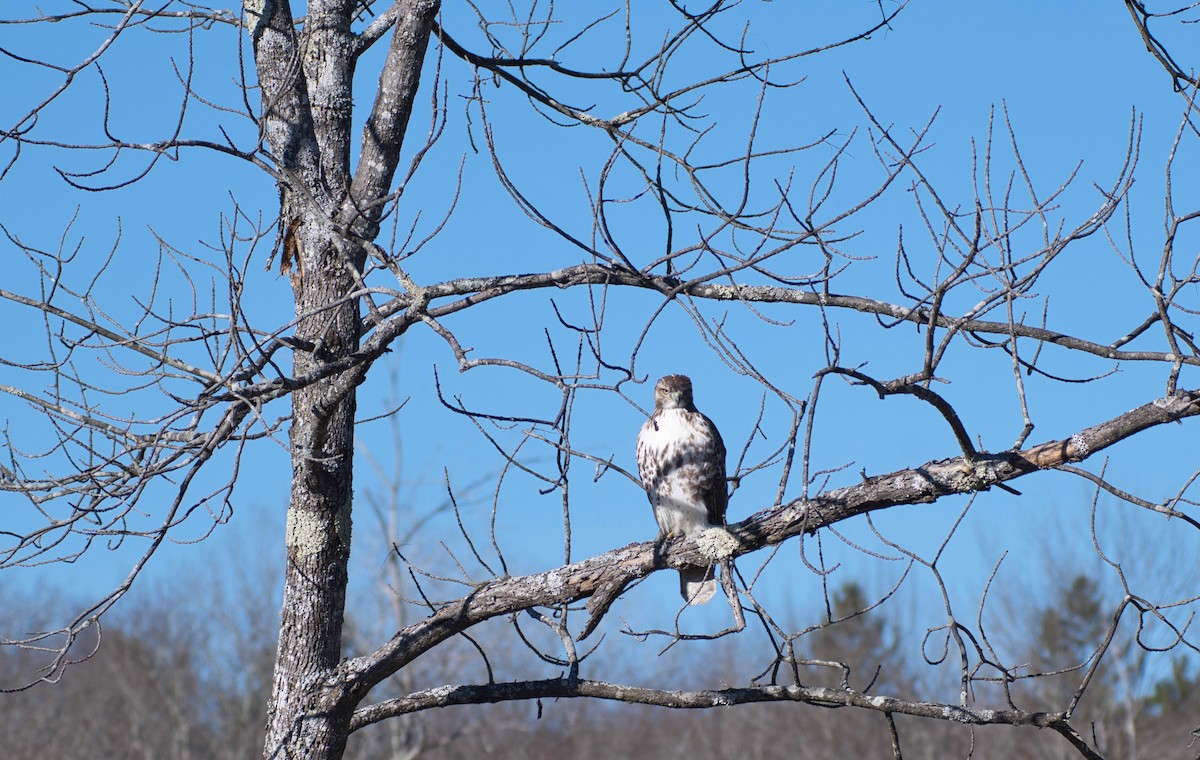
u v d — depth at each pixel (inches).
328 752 420.5
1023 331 430.6
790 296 446.3
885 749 1704.0
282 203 446.6
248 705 1729.8
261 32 450.9
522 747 1616.6
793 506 405.7
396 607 1236.5
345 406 439.2
